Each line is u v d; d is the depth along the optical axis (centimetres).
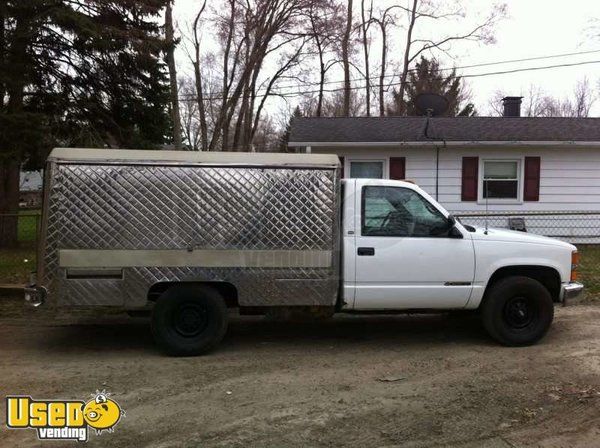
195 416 438
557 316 777
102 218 580
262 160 599
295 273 601
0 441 395
